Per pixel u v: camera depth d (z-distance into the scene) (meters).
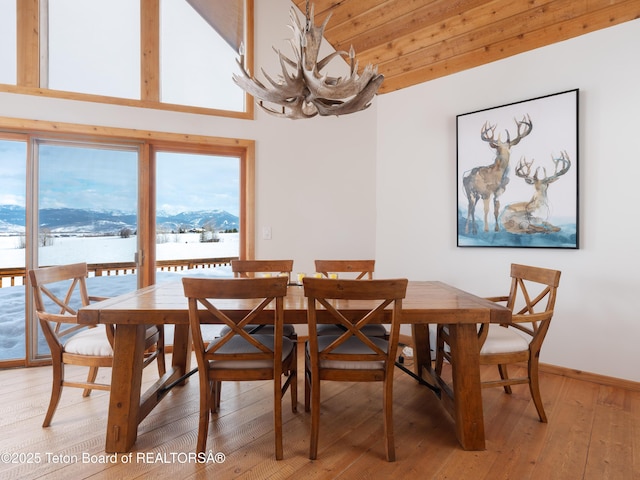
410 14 3.31
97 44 3.29
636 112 2.58
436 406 2.38
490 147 3.26
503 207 3.19
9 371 2.96
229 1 3.73
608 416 2.24
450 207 3.57
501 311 1.90
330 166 3.95
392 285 1.70
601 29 2.71
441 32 3.31
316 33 2.12
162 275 3.52
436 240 3.67
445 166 3.60
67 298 2.42
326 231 3.94
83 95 3.14
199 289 1.70
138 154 3.38
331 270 3.12
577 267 2.83
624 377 2.65
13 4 3.04
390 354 1.80
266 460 1.80
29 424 2.12
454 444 1.95
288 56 3.78
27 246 3.07
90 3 3.28
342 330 2.56
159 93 3.41
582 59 2.80
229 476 1.68
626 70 2.62
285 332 2.56
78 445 1.92
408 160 3.87
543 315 2.08
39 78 3.08
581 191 2.81
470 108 3.41
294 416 2.24
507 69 3.18
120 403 1.88
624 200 2.63
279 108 3.77
